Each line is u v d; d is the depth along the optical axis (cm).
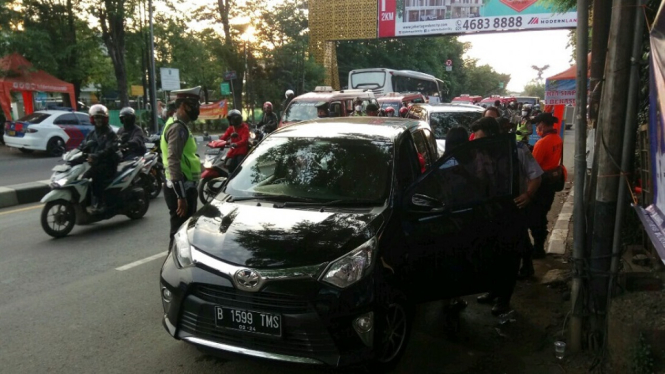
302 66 3341
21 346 422
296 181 432
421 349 425
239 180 454
